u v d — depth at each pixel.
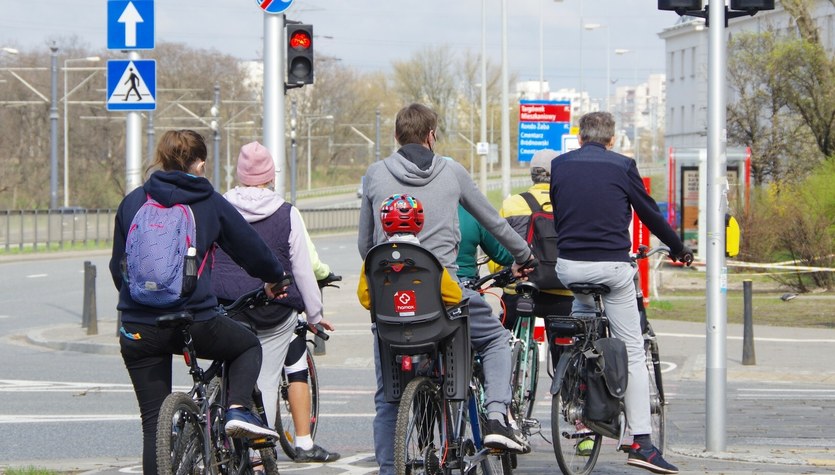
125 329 8.25
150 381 8.41
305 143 166.00
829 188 42.44
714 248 12.27
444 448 8.96
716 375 12.34
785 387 19.94
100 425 15.49
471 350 9.30
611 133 10.79
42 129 114.94
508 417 9.52
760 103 65.75
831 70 56.00
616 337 10.59
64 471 11.57
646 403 10.59
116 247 8.41
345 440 14.34
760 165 64.25
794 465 11.63
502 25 54.19
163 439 7.63
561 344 10.66
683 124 156.00
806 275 41.88
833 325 30.38
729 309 35.31
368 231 9.55
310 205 152.62
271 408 10.55
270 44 21.67
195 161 8.55
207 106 133.88
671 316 32.25
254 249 8.59
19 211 71.69
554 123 38.53
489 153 67.38
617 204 10.38
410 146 9.34
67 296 41.06
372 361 23.20
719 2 12.04
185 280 8.09
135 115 24.72
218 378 8.70
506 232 9.56
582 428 10.45
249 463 8.84
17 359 24.02
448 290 8.68
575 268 10.41
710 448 12.39
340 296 39.00
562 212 10.55
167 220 8.18
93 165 115.75
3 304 37.91
